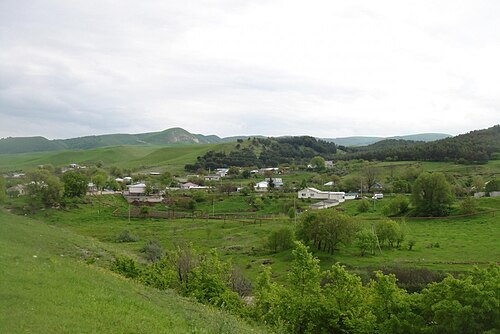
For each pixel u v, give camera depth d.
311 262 36.72
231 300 36.22
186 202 149.12
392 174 191.25
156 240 88.75
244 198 158.25
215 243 97.88
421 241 91.38
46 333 15.58
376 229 91.19
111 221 123.94
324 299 35.19
